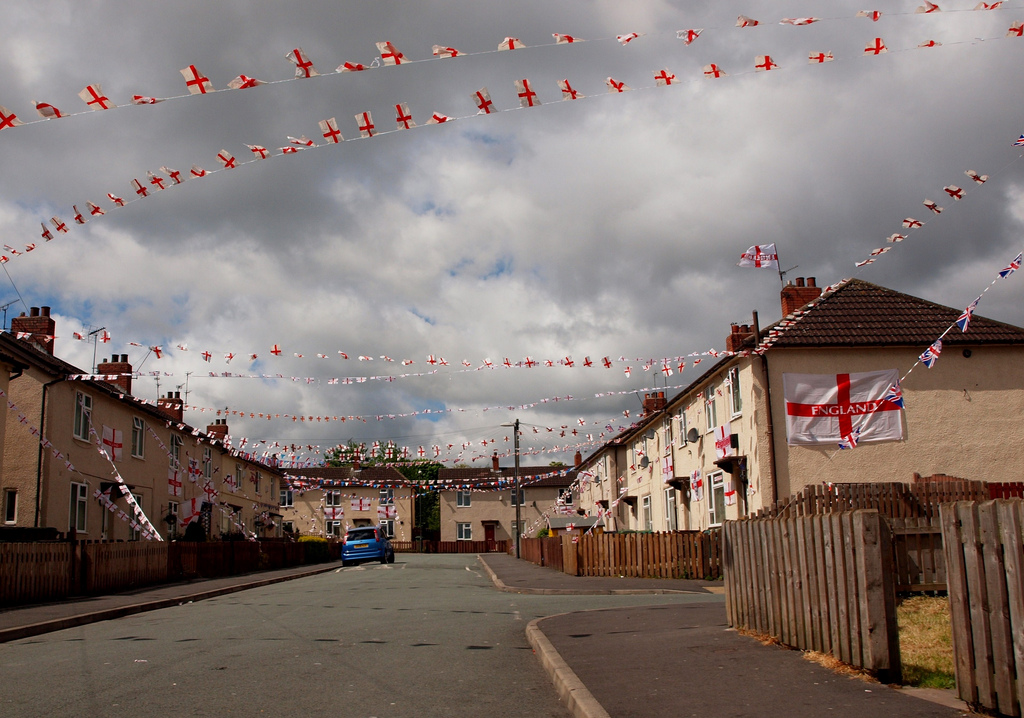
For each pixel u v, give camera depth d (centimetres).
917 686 634
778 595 848
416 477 7212
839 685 650
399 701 701
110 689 754
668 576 2177
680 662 791
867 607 662
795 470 2200
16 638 1186
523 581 2208
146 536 2372
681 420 3094
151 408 3156
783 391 2242
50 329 2833
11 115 824
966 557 564
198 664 888
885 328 2297
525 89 915
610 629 1070
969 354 2267
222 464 4172
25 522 2341
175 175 995
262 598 1877
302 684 772
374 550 4172
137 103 838
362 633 1148
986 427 2227
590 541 2328
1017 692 516
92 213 1028
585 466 5559
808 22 895
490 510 7062
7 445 2377
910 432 2225
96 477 2725
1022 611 509
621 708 617
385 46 838
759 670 725
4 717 645
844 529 700
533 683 782
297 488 5641
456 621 1295
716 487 2655
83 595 1891
